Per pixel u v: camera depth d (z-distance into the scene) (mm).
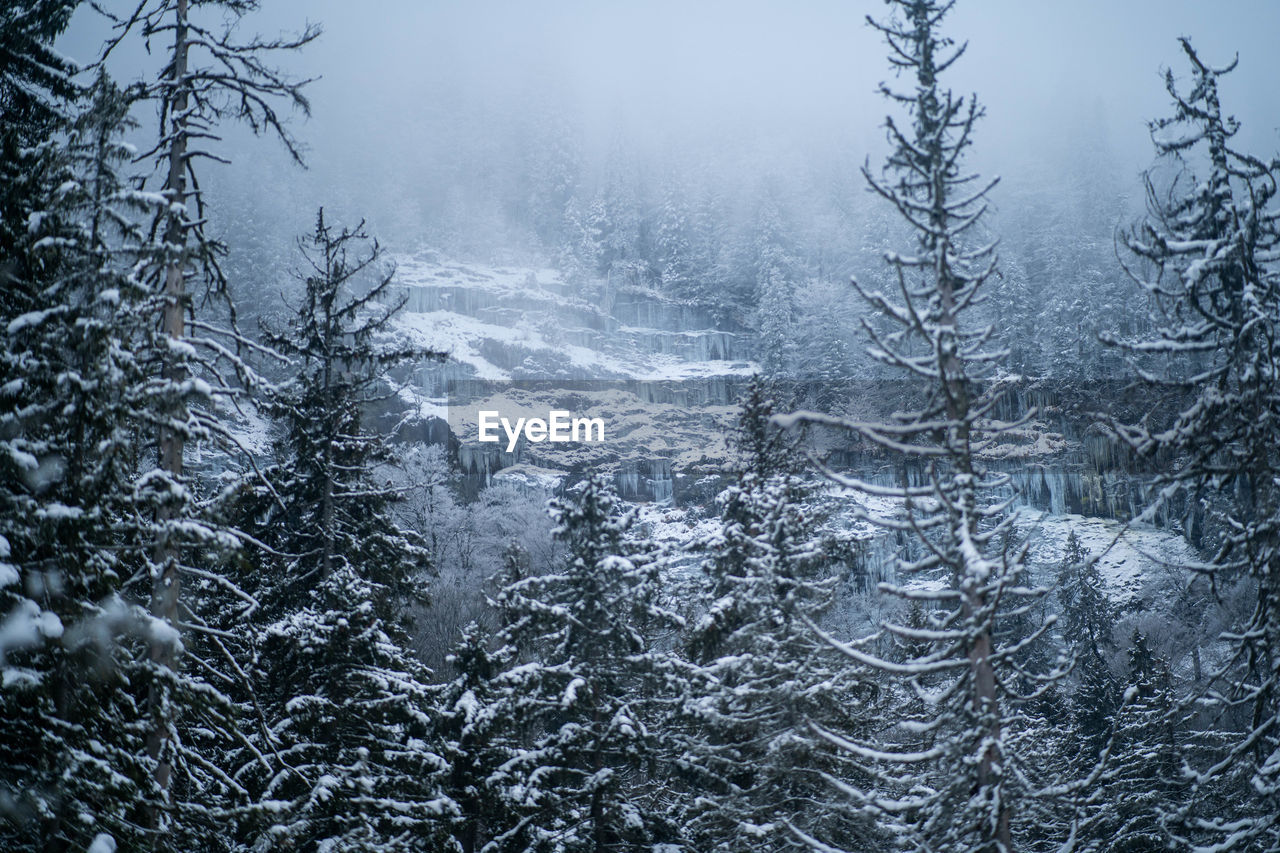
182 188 16031
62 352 12992
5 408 12383
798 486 22844
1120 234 15422
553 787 20781
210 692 13703
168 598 14477
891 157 13789
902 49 14148
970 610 12586
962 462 12398
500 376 114000
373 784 17484
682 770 21031
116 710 13219
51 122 15953
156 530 13312
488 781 19922
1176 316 15227
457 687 21547
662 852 20359
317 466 20734
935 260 13195
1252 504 14859
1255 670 14867
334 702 18203
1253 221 14477
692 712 19391
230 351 16156
